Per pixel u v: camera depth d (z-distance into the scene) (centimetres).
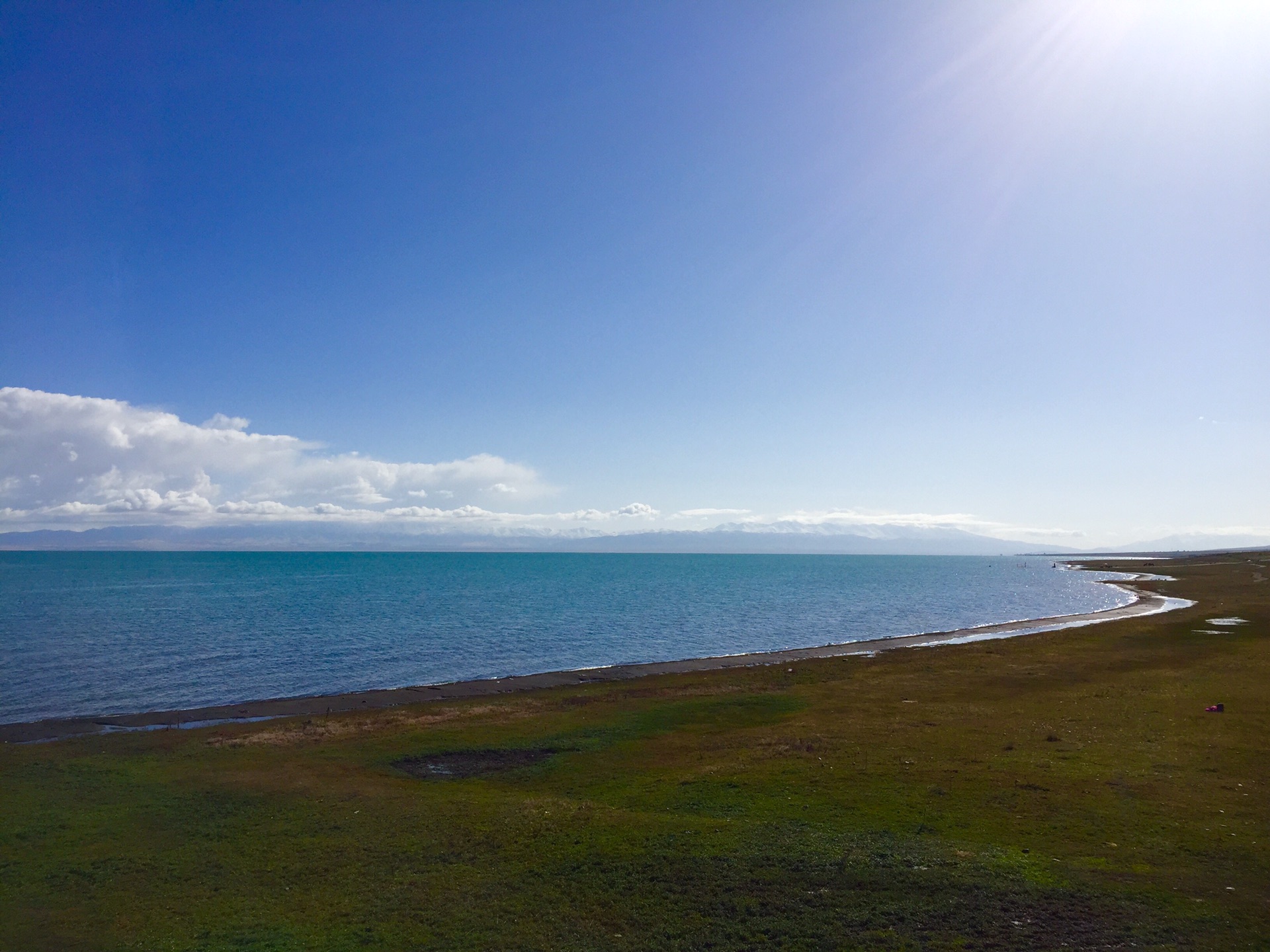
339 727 3494
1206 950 1262
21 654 6256
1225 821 1841
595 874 1675
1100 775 2233
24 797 2392
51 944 1452
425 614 9750
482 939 1423
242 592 13962
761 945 1359
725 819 1981
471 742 3122
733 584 17975
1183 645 5147
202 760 2902
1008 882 1533
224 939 1452
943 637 7075
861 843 1767
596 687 4556
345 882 1700
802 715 3438
